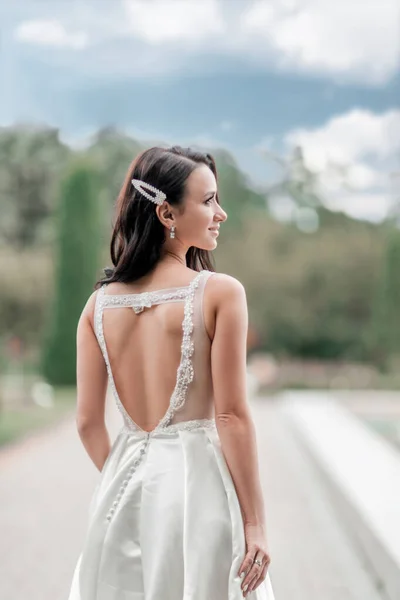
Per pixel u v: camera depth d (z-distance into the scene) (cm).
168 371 231
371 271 3052
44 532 627
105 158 3322
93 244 2241
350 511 636
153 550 225
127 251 239
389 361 2744
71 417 1512
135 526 231
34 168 3206
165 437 233
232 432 226
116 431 1134
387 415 1603
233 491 226
